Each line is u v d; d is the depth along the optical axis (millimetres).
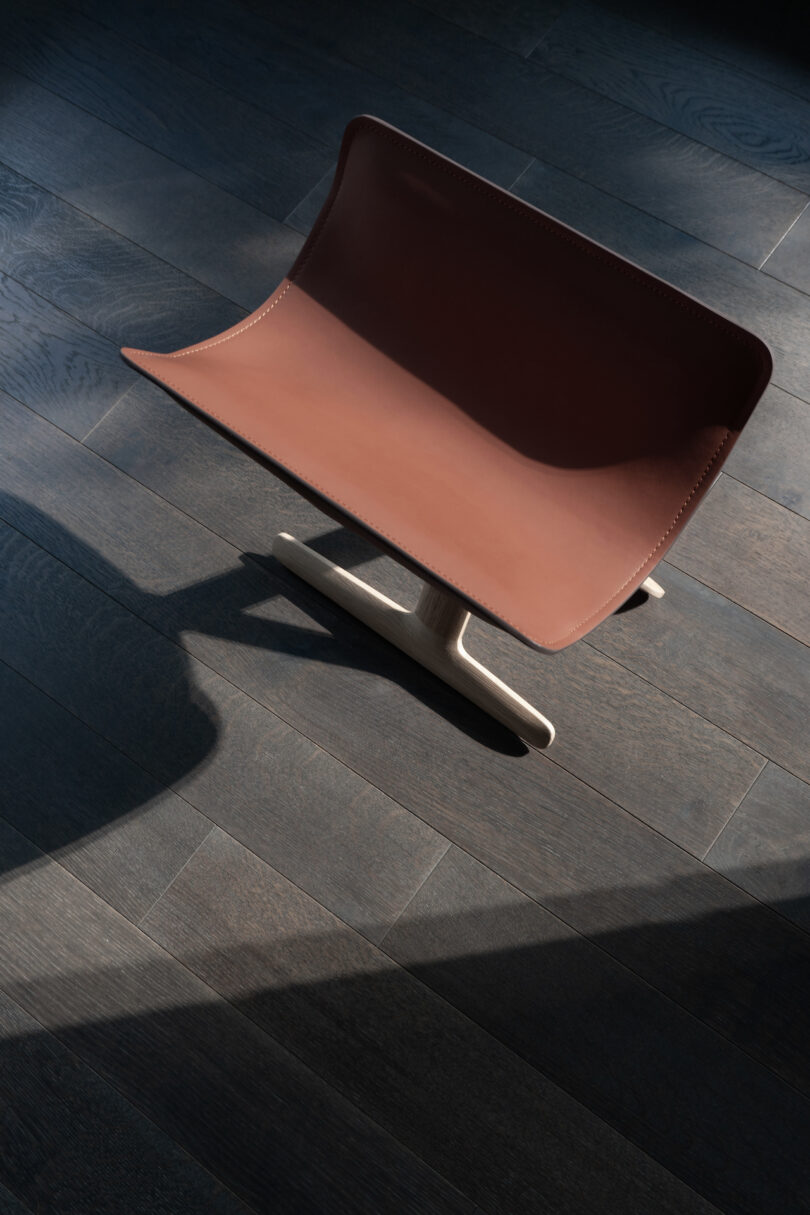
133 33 2074
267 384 1258
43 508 1688
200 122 1995
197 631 1607
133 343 1812
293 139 1981
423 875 1463
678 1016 1384
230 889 1454
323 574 1608
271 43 2064
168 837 1480
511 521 1229
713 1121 1332
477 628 1618
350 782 1514
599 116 1983
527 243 1229
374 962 1416
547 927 1435
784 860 1466
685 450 1204
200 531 1678
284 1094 1347
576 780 1515
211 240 1896
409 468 1243
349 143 1295
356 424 1269
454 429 1297
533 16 2082
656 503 1216
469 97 2006
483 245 1255
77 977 1406
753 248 1867
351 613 1618
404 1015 1388
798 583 1634
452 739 1543
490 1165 1314
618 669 1583
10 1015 1384
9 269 1866
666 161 1942
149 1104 1340
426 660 1566
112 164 1961
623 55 2041
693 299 1141
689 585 1633
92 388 1773
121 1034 1376
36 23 2082
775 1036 1372
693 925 1433
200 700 1561
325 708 1560
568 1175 1309
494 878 1461
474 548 1166
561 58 2041
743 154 1946
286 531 1681
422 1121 1335
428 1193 1301
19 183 1942
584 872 1464
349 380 1310
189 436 1741
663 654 1589
